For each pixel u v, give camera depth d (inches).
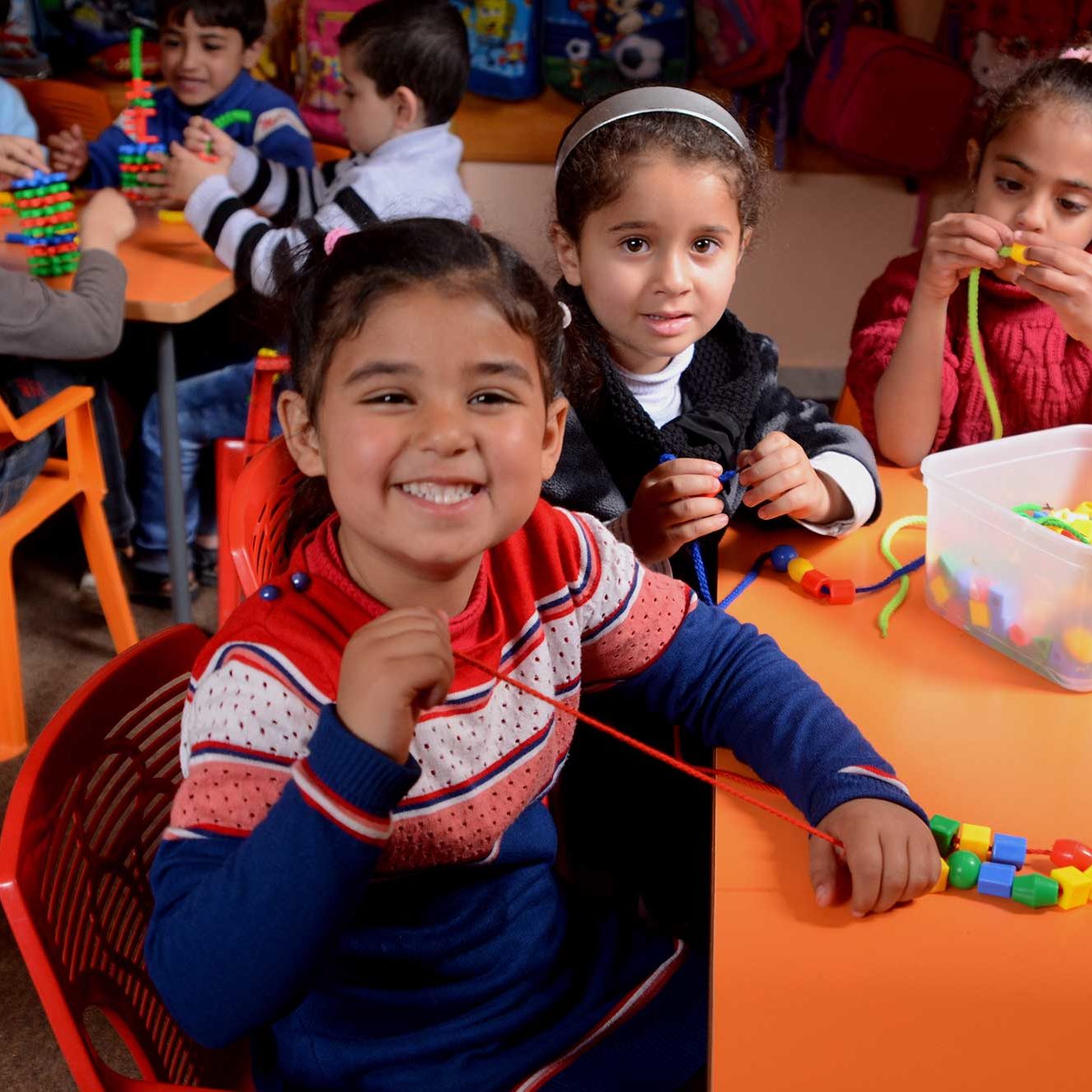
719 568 53.0
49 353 78.7
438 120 103.3
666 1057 38.8
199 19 110.7
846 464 56.1
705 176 53.7
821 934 33.7
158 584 105.7
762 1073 29.2
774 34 128.1
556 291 58.1
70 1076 63.5
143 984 41.1
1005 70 68.8
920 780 39.6
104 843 39.4
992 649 47.3
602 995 40.6
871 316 72.5
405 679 30.9
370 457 34.3
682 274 54.7
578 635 42.9
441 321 34.5
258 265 88.1
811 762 39.3
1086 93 61.1
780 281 140.3
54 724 37.2
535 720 40.4
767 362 63.4
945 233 59.3
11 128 113.9
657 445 57.1
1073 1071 29.5
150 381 103.8
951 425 68.7
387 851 37.5
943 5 129.2
